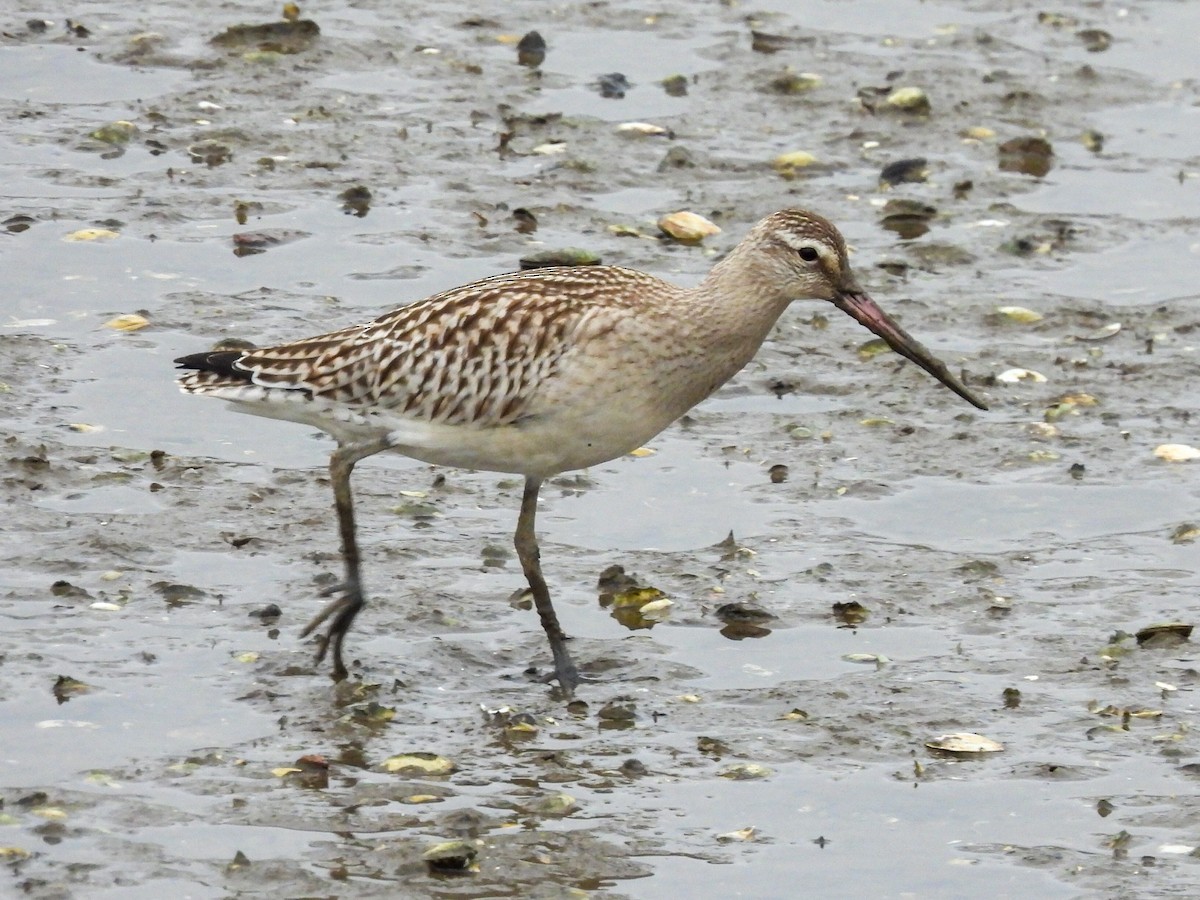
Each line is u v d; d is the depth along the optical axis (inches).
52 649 498.6
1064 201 847.7
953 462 640.4
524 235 776.3
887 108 920.3
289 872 411.5
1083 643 528.4
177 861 414.3
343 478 506.3
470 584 553.6
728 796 453.1
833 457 641.6
